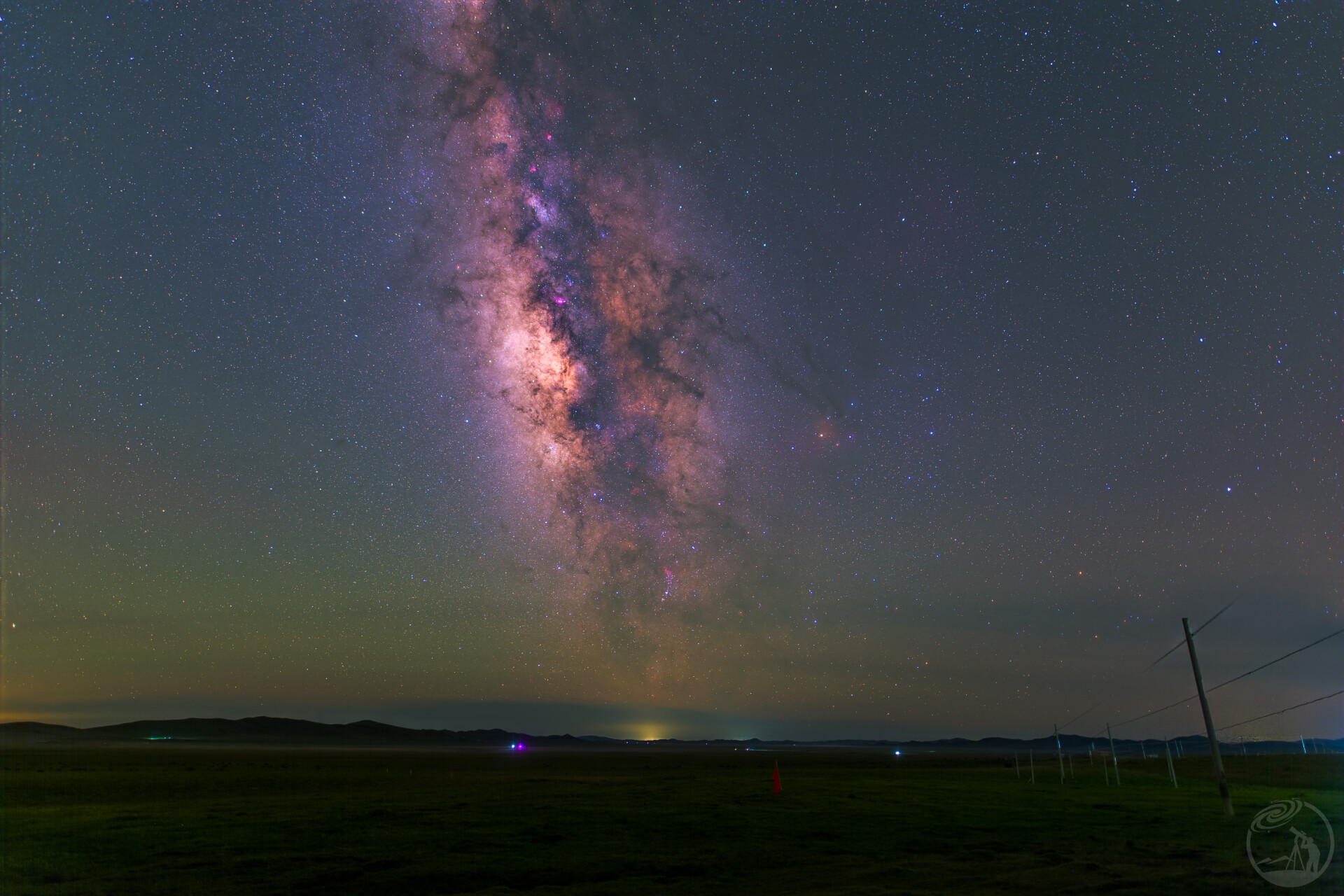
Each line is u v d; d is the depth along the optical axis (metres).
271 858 25.55
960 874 22.62
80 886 21.91
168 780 61.34
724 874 23.30
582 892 20.92
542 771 79.25
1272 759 99.94
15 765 83.31
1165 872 22.11
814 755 186.75
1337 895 18.58
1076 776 73.19
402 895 20.89
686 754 184.88
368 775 71.50
